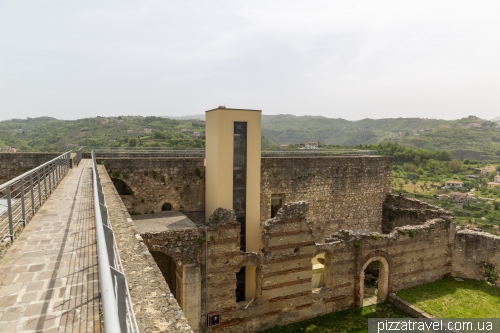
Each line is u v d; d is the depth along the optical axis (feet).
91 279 20.89
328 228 97.66
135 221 71.36
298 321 71.10
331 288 74.38
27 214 34.68
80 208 40.75
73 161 86.48
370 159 102.37
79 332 15.33
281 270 69.36
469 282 87.51
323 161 95.40
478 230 96.32
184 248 61.31
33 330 15.39
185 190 83.87
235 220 65.87
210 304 64.28
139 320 18.48
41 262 23.48
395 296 78.33
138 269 24.66
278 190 89.81
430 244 85.61
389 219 105.40
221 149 74.38
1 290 19.26
